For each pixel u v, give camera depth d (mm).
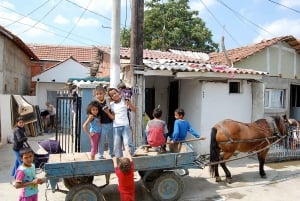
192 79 11758
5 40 15203
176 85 13125
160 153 7434
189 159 7152
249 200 7379
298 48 16359
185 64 11562
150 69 10141
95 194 6363
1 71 14664
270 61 15961
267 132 9008
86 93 10383
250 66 15531
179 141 7773
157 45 29219
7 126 14562
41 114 19047
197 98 11422
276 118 9469
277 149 11008
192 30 30516
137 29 9570
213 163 8219
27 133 16500
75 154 7367
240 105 11938
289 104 15117
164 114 13836
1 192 7727
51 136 16969
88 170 6281
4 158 11375
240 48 17188
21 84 19891
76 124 10086
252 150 8922
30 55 20781
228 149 8484
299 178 9117
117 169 5941
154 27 30891
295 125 11289
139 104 9672
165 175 6996
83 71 22797
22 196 5098
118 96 6789
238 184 8523
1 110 14062
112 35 9312
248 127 8844
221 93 11578
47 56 26375
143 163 6652
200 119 11234
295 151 11289
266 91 14531
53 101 23031
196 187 8234
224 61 16125
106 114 6781
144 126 9766
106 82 12359
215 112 11461
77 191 6258
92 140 6723
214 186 8328
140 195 7641
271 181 8805
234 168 10109
